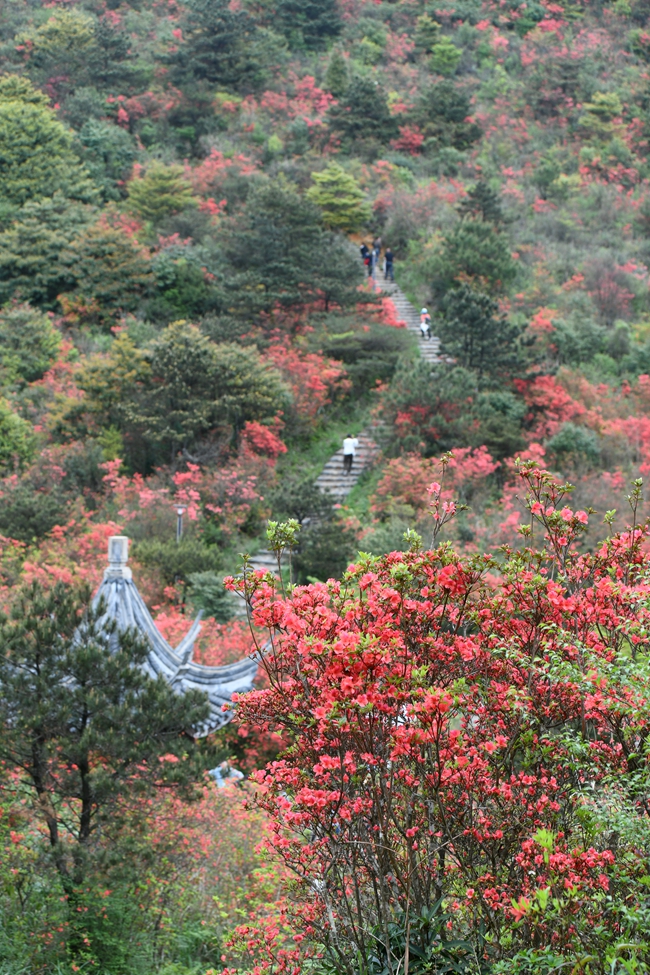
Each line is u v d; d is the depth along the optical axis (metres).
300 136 55.06
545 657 4.80
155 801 9.86
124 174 49.22
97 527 22.47
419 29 66.06
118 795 9.10
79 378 29.45
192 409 27.78
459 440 27.47
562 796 5.04
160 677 9.63
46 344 33.16
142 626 11.13
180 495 25.05
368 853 4.92
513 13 71.19
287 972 5.45
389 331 34.28
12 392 30.86
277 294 35.31
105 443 27.89
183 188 45.41
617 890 4.25
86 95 52.53
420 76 62.44
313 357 32.34
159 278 38.03
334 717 4.58
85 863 8.71
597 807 4.15
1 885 9.00
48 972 8.18
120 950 8.59
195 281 37.97
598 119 58.53
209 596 20.45
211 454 27.75
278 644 5.21
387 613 4.93
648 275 45.28
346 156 54.28
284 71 61.84
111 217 41.91
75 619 9.53
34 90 52.19
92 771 9.16
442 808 4.66
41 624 9.14
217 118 55.88
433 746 4.76
